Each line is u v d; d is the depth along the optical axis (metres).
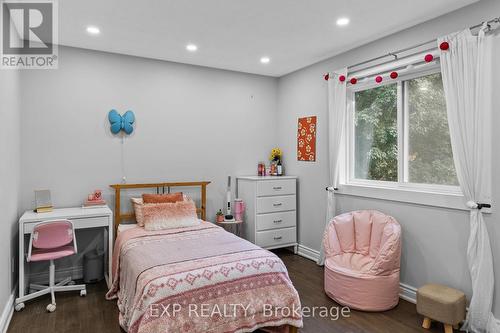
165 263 2.48
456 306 2.48
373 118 3.80
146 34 3.39
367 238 3.41
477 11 2.66
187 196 4.45
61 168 3.69
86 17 2.98
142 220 3.73
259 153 5.05
